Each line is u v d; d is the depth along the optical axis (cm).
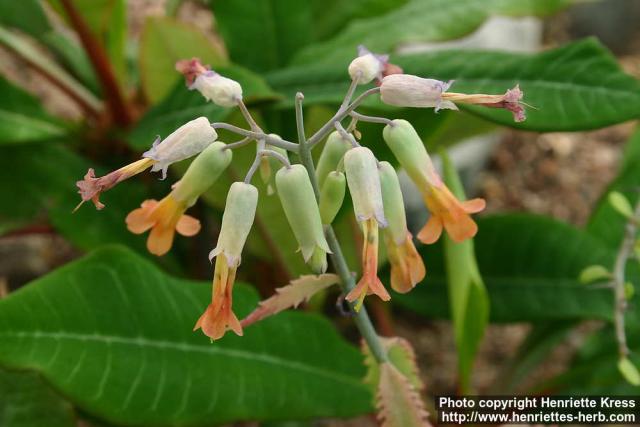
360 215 43
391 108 54
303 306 63
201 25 96
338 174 44
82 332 50
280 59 65
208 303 54
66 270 51
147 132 57
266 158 45
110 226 61
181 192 45
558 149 100
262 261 66
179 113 57
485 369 79
